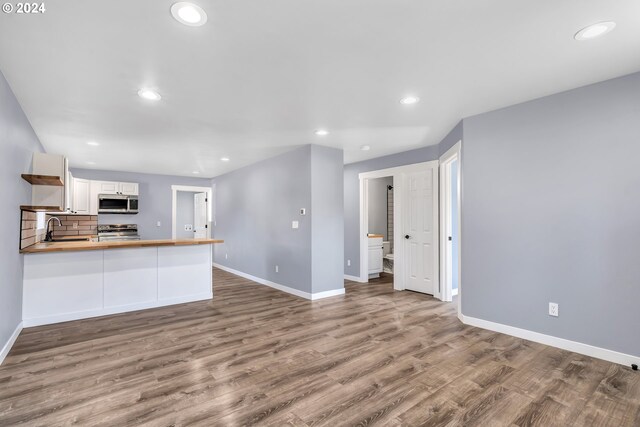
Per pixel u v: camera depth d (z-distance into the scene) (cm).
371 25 183
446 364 254
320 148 477
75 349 286
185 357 269
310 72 242
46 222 538
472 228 345
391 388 219
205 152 511
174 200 767
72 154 516
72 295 373
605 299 260
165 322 363
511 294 315
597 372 240
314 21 178
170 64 227
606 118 260
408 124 373
